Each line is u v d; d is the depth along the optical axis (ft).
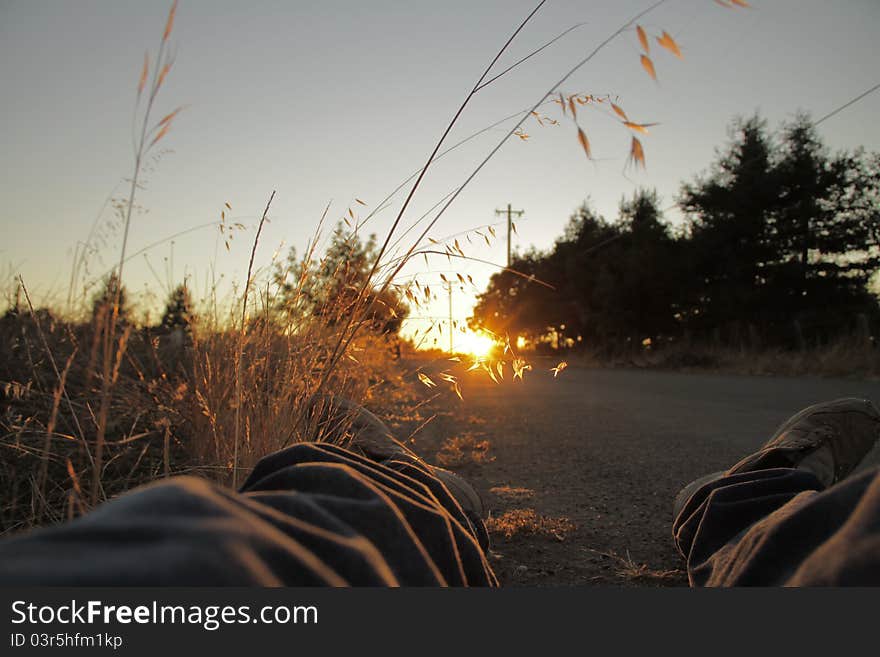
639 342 80.89
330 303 7.95
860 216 66.69
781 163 67.97
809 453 6.75
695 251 73.36
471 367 6.72
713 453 14.35
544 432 17.78
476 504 7.18
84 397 7.80
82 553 1.18
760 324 67.56
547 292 86.07
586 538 8.18
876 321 59.72
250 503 1.77
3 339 8.43
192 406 8.14
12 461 6.91
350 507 2.26
